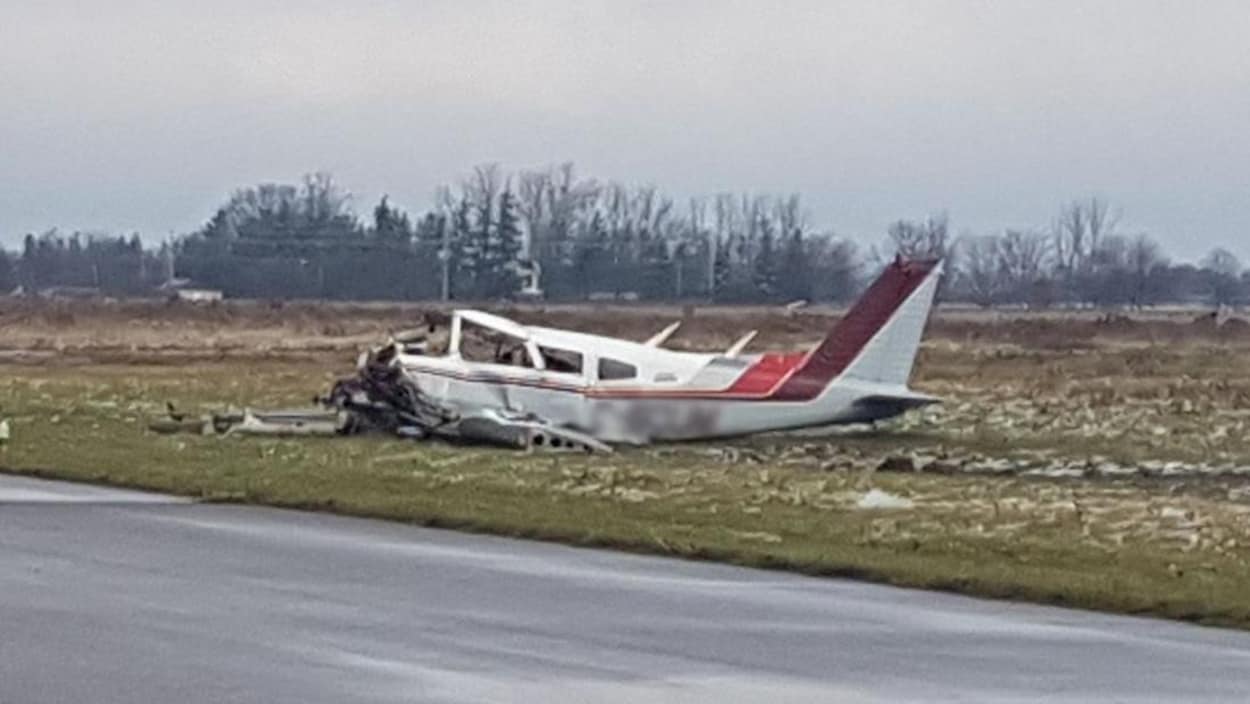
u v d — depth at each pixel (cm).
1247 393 17162
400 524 7362
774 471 10531
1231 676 4450
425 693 4056
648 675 4319
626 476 9800
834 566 6166
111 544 6638
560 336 12638
